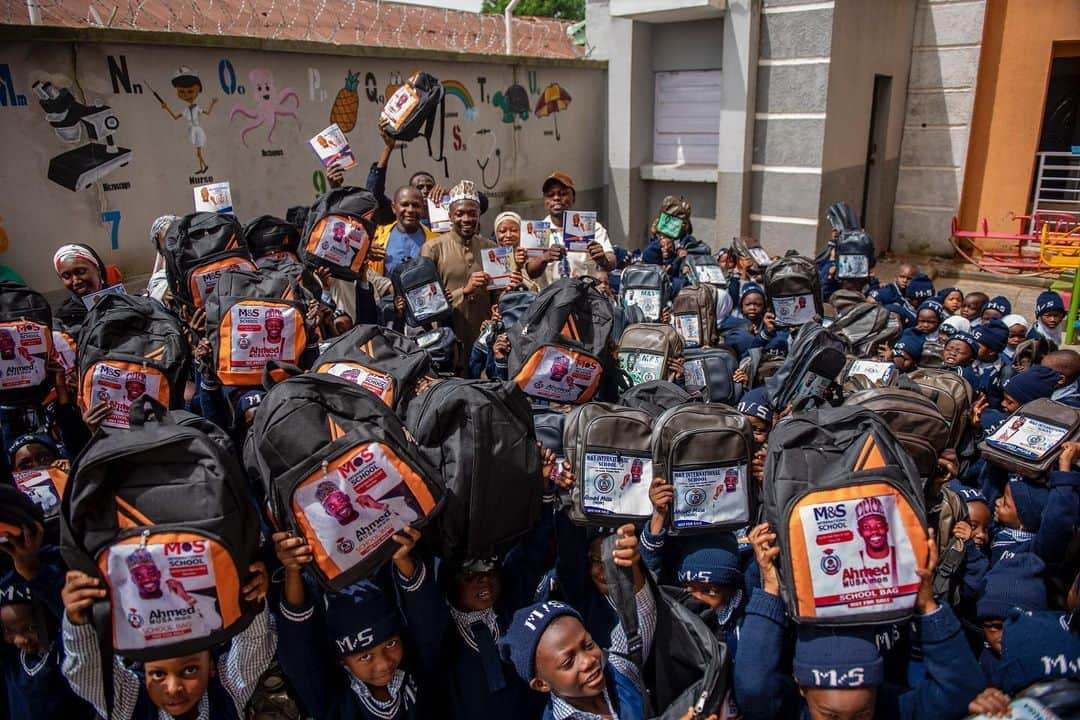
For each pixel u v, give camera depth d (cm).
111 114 577
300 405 203
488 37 1016
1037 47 1026
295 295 357
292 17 807
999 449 295
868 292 665
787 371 342
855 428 206
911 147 1133
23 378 335
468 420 226
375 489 199
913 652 211
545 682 215
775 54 920
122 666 202
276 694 227
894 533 188
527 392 335
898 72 1074
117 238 594
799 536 189
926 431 261
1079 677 194
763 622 203
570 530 266
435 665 236
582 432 263
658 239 709
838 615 187
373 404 212
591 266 622
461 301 496
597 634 250
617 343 411
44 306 356
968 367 493
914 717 200
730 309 567
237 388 329
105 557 174
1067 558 267
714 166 1045
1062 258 943
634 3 945
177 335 340
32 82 532
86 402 320
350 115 762
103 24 634
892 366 379
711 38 998
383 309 500
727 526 248
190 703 196
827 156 927
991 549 296
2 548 199
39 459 294
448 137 873
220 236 398
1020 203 1079
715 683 207
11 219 532
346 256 430
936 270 1071
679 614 223
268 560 249
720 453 248
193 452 184
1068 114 1079
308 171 734
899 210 1164
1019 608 238
